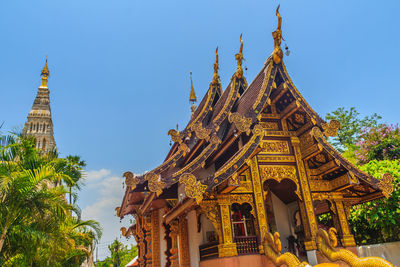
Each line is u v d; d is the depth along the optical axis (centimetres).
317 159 1017
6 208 930
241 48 1106
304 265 631
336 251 746
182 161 1094
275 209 1162
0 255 984
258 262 834
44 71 6519
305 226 928
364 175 942
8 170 989
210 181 759
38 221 1029
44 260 1172
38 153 1202
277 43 956
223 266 801
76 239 1800
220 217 849
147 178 838
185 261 1059
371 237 1325
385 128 1802
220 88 1323
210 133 960
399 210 1078
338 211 988
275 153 980
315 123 951
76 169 1288
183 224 1112
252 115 876
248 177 926
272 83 930
